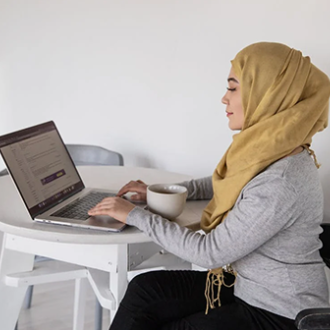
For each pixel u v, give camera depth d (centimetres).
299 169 122
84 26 263
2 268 159
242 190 127
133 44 247
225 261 122
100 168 202
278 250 123
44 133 158
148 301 133
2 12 291
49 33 277
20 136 146
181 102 236
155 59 240
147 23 239
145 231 128
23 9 283
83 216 137
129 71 252
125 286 141
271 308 122
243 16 205
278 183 118
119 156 228
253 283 125
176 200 137
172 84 237
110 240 126
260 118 130
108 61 259
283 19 193
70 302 234
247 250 120
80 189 163
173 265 171
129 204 134
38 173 146
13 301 166
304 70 129
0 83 305
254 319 122
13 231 130
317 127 132
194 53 226
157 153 251
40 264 170
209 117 227
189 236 126
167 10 230
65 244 144
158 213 138
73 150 238
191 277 142
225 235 121
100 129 272
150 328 131
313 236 126
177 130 240
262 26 200
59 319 219
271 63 127
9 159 136
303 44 189
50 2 272
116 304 141
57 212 140
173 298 135
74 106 279
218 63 218
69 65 275
